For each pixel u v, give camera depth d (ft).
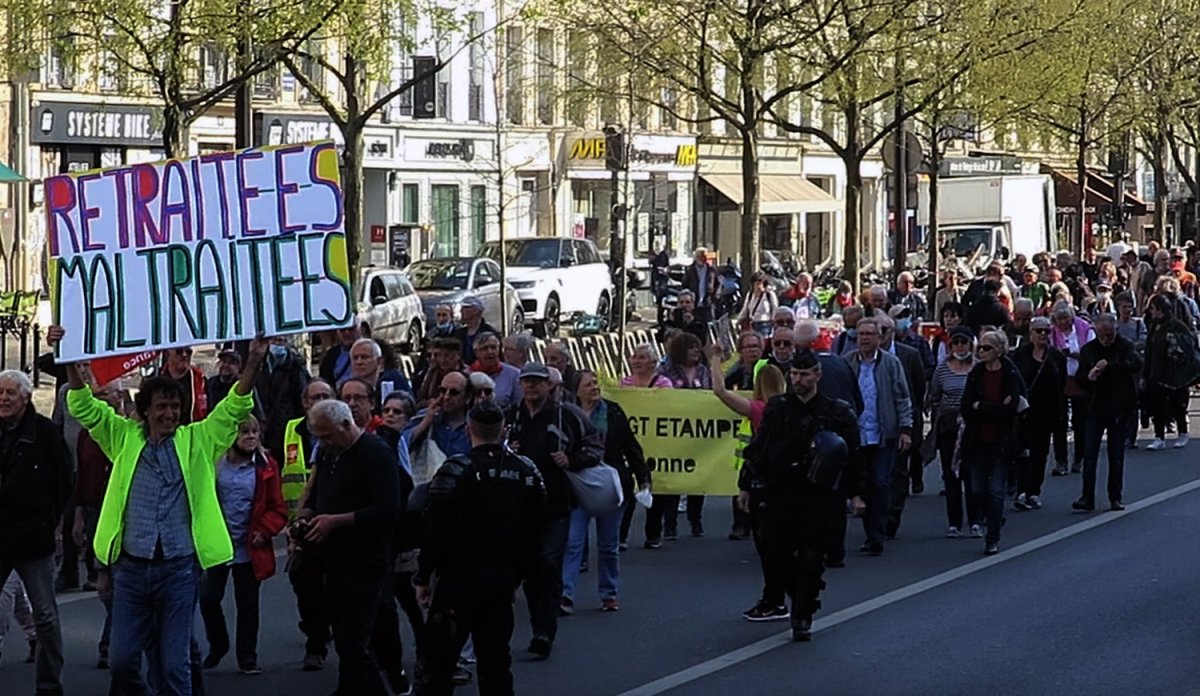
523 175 192.75
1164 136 196.65
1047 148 194.70
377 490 33.19
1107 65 162.20
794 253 219.41
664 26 115.55
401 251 163.53
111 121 141.90
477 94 185.37
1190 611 44.80
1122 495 67.56
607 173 203.31
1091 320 82.64
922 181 215.10
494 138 182.50
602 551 45.37
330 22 89.45
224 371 49.73
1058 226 240.12
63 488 35.94
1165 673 37.93
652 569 52.08
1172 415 86.74
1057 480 72.79
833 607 45.73
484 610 31.48
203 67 105.50
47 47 102.78
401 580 37.52
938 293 106.83
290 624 44.16
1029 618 44.06
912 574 50.75
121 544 31.65
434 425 42.09
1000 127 155.94
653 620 44.11
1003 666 38.65
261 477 38.29
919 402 59.88
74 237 33.17
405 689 36.11
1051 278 111.75
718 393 49.88
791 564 42.16
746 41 108.68
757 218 111.34
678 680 37.37
